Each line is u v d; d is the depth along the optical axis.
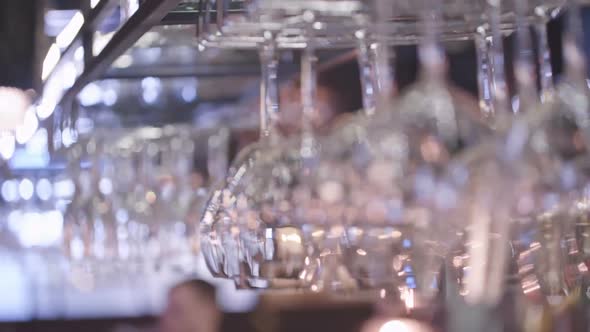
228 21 0.74
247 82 1.13
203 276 2.37
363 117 1.17
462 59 1.53
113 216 1.25
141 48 0.91
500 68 0.77
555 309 1.56
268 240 0.72
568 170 0.71
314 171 0.79
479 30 0.77
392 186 1.10
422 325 2.23
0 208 1.72
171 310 2.34
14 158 1.53
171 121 1.32
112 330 2.69
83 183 1.25
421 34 0.78
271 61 0.80
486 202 0.69
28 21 1.17
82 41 0.81
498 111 0.77
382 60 0.83
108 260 1.25
